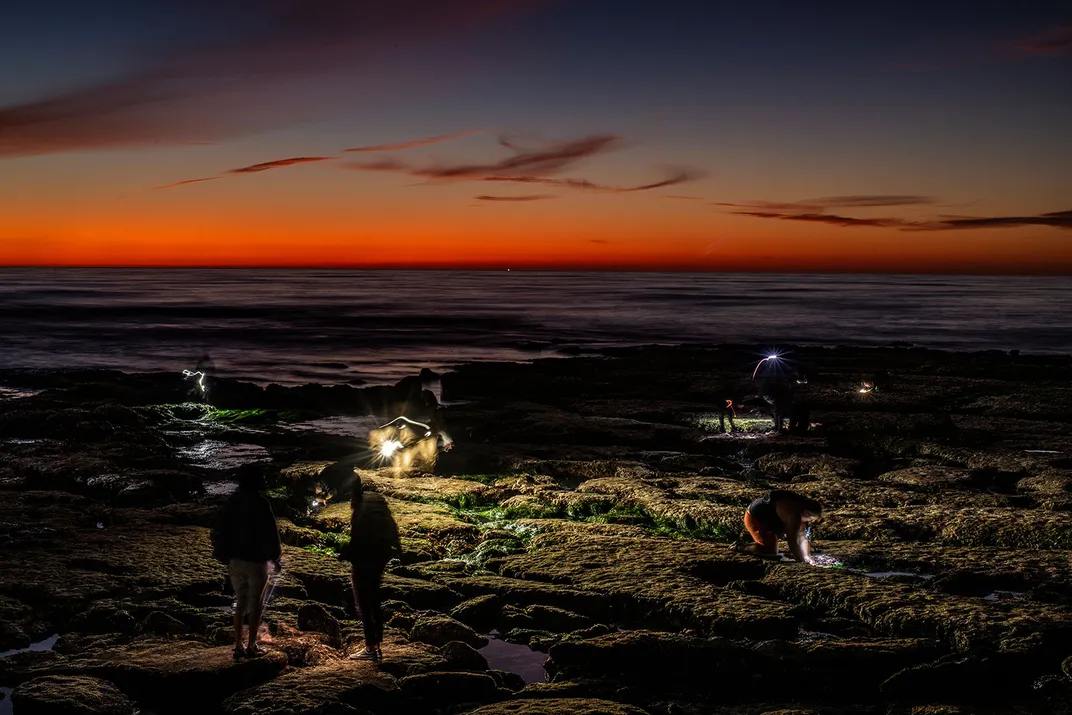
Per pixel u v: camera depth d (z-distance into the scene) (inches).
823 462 751.1
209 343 2107.5
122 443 803.4
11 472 666.8
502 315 3248.0
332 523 537.6
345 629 360.2
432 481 667.4
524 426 935.7
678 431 902.4
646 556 453.1
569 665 327.3
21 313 3063.5
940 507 572.1
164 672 296.4
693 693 305.9
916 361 1569.9
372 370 1644.9
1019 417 1011.3
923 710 279.3
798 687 309.7
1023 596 396.8
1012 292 6919.3
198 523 526.3
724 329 2704.2
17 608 371.2
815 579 407.2
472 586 413.1
